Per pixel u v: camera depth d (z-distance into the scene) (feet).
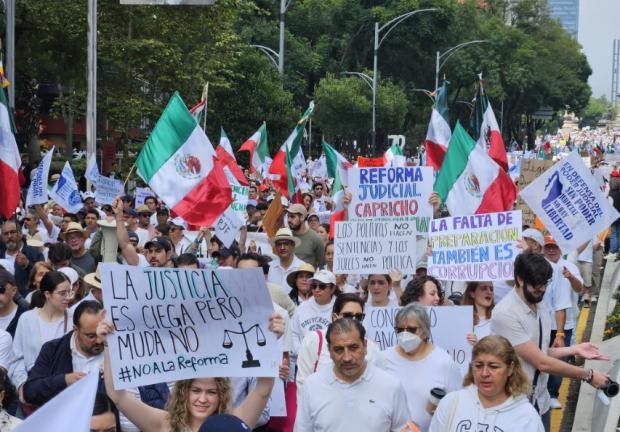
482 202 45.65
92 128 89.71
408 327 25.66
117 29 124.26
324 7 300.20
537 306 27.78
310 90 289.74
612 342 52.60
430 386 25.68
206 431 15.43
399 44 300.81
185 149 45.03
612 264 85.61
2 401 23.32
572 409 43.19
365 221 36.86
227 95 154.71
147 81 130.41
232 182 57.67
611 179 89.61
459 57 312.29
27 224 58.08
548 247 41.78
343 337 22.76
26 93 150.92
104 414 19.04
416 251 38.68
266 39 259.39
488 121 53.67
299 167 89.30
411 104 308.81
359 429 23.06
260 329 21.29
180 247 55.31
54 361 26.18
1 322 32.91
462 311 29.68
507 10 403.34
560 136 501.97
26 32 131.03
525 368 27.40
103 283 20.27
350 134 251.80
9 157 39.75
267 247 56.34
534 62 341.62
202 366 20.90
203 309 21.02
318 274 33.73
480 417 21.70
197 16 127.34
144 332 20.57
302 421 23.63
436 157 53.62
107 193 73.67
